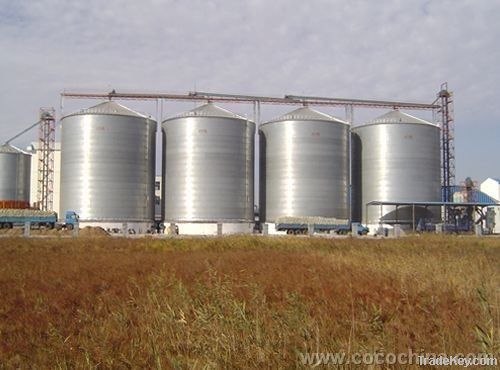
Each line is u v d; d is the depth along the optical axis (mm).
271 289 10164
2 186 82625
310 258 17156
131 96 74000
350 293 9180
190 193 67062
